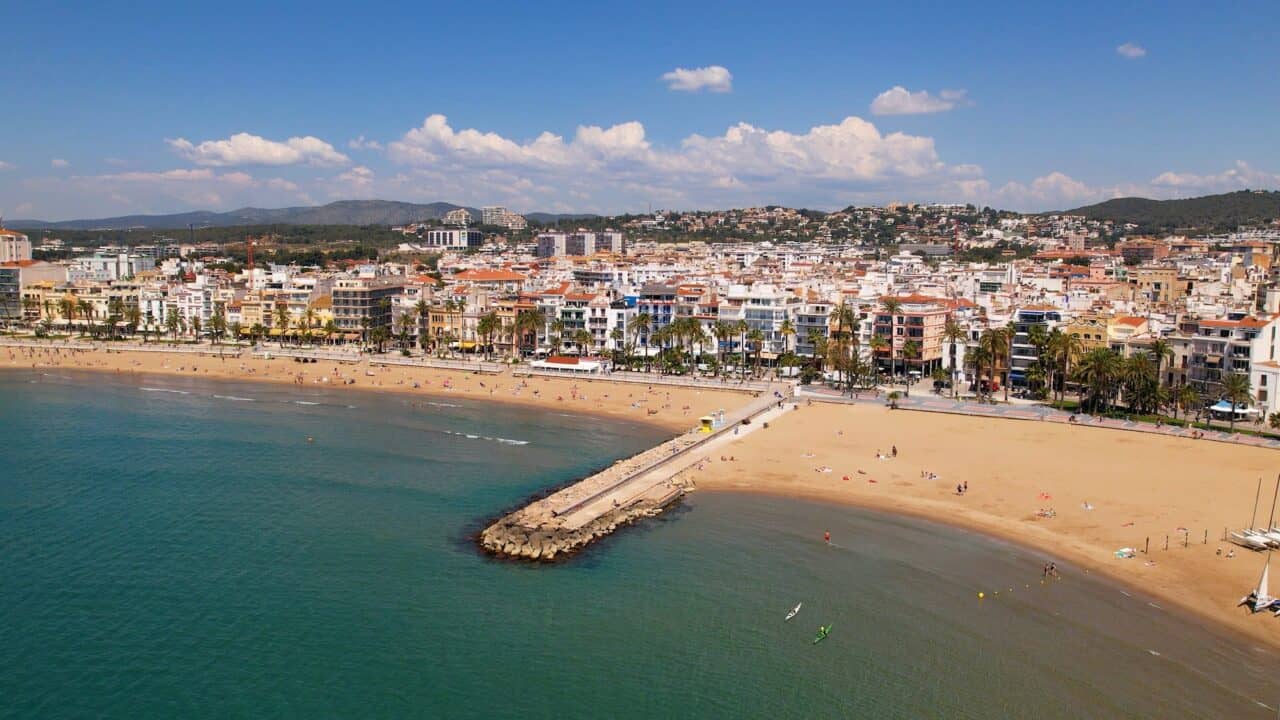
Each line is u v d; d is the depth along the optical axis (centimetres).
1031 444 19162
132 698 9594
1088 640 10644
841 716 9250
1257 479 16312
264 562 13050
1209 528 13925
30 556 13250
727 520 14825
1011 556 13150
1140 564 12706
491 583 12331
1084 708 9294
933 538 13925
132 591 12088
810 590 12069
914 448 19025
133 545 13688
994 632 10869
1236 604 11450
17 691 9719
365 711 9375
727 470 17625
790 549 13525
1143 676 9862
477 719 9238
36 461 18425
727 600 11794
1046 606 11512
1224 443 18962
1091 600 11662
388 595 11969
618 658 10369
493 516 15000
